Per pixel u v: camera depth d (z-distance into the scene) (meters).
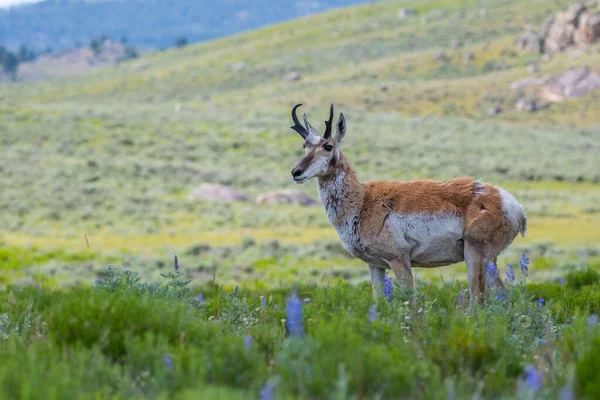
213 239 135.50
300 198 176.75
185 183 195.38
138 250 123.38
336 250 122.69
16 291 48.62
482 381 16.77
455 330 19.83
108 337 18.86
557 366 18.42
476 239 35.56
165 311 20.52
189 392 13.55
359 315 23.48
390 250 35.78
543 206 168.38
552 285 45.03
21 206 154.00
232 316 26.55
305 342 16.59
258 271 106.56
